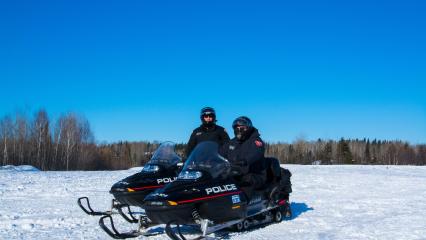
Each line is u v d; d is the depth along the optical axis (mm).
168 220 5828
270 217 7434
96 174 20094
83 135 49438
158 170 7840
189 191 5863
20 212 8492
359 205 9625
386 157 81688
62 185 13828
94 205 9484
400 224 7238
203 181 6094
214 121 8320
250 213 6812
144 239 6301
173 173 7930
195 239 5801
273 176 7590
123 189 7453
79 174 20031
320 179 16688
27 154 45969
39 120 46531
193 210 5848
